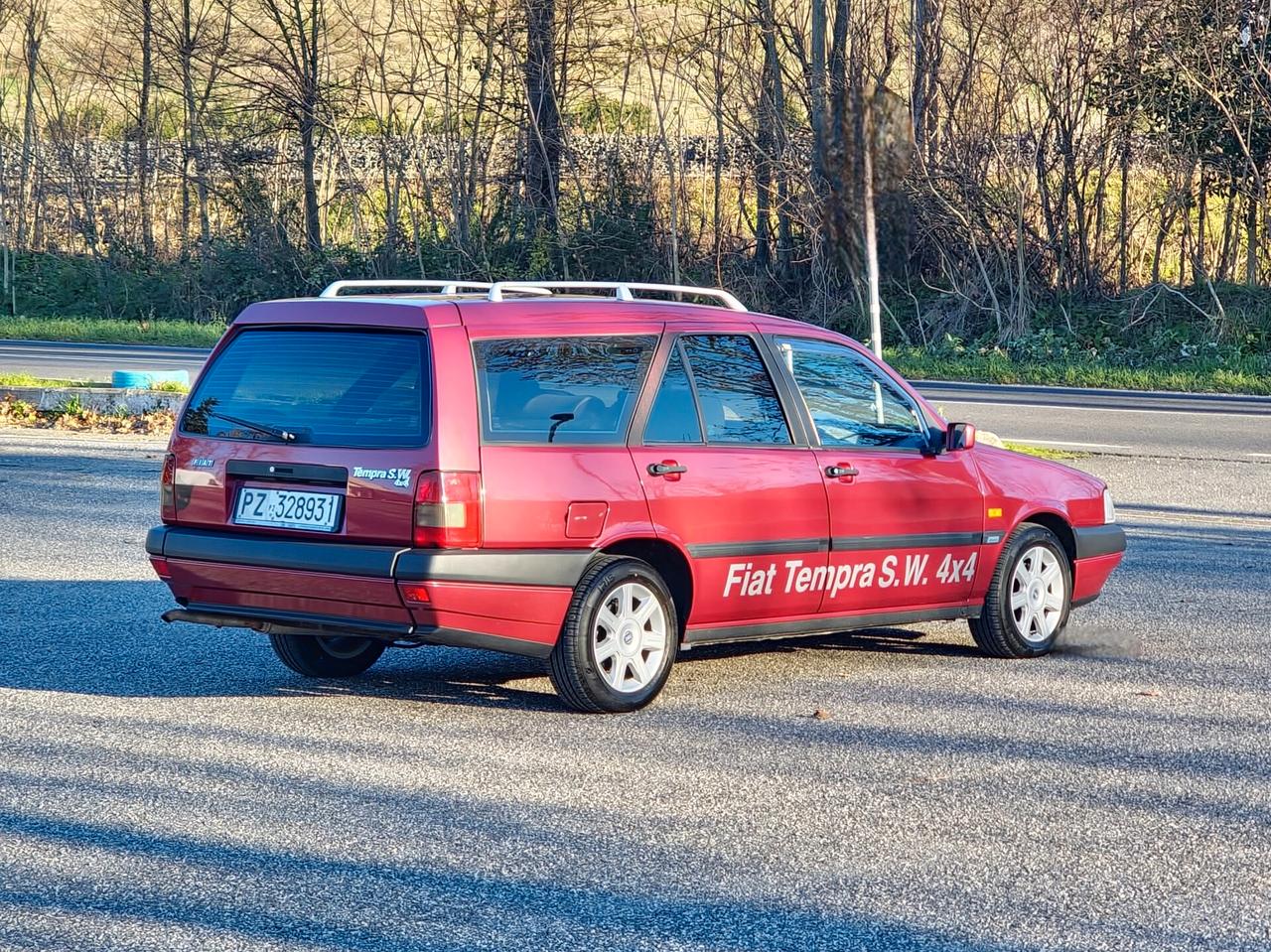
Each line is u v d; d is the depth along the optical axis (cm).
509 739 819
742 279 4791
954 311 4322
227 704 888
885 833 670
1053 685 975
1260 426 2675
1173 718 889
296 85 5469
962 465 1038
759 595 936
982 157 4297
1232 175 4109
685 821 682
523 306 868
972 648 1097
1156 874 623
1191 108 4109
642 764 773
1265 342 3972
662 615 892
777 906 580
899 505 994
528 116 5128
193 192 6012
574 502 848
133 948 527
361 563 816
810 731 848
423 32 5334
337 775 744
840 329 4528
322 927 550
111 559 1362
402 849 638
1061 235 4325
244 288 5566
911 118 4184
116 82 6184
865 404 1010
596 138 5100
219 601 882
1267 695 950
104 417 2409
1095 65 4219
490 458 824
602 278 5003
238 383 889
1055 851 650
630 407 886
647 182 4991
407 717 864
